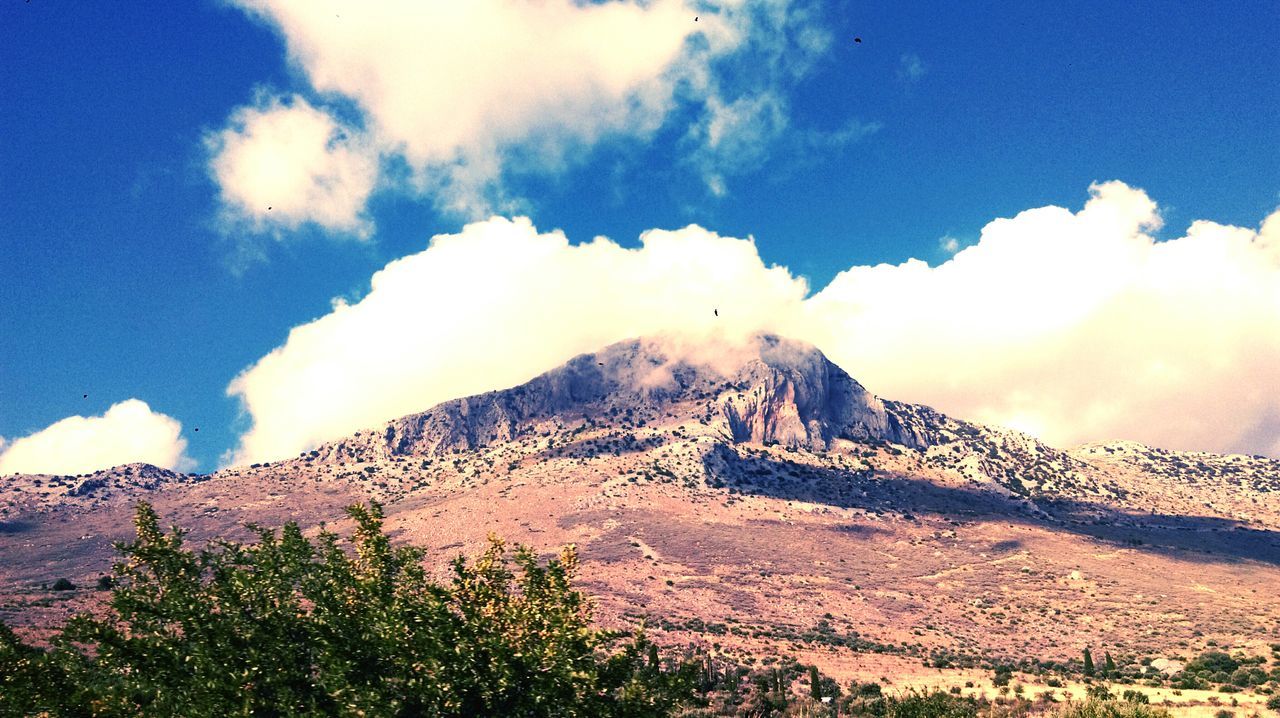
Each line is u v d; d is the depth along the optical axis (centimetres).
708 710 5744
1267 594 13875
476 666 1842
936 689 6675
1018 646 10962
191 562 2262
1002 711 5319
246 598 2075
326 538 2359
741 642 9944
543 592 2120
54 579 15388
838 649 10025
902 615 12862
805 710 5841
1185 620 12038
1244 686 6216
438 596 2011
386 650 1870
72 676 1936
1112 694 5647
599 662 2136
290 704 1823
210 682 1811
